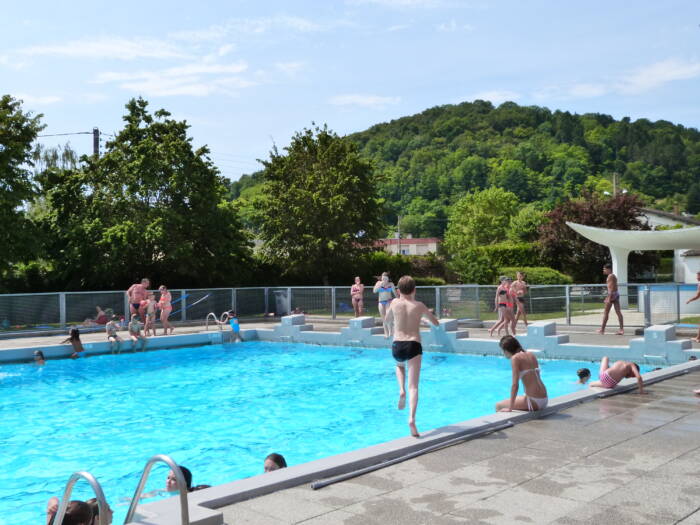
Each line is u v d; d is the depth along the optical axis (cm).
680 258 3619
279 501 521
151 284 3011
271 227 3303
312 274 3388
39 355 1739
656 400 905
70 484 421
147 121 3042
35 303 2175
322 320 2505
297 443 988
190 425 1108
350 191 3291
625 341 1670
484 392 1320
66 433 1062
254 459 912
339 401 1280
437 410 1176
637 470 586
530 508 494
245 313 2647
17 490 800
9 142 2528
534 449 663
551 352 1656
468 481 564
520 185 15088
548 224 4056
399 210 15525
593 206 3903
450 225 9238
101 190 2934
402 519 477
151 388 1444
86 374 1630
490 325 2116
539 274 3478
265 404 1264
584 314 2036
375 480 572
